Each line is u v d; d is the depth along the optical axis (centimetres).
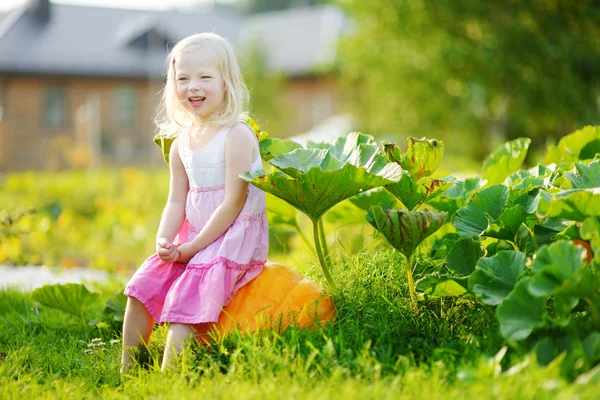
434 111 1420
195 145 301
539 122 1373
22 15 2989
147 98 3014
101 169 1886
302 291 288
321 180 265
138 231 833
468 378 213
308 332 269
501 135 1405
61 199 1166
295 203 279
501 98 1356
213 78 298
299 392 218
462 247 282
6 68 2788
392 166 279
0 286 494
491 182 383
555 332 233
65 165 2639
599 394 192
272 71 2592
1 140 2806
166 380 249
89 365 294
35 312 390
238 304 282
